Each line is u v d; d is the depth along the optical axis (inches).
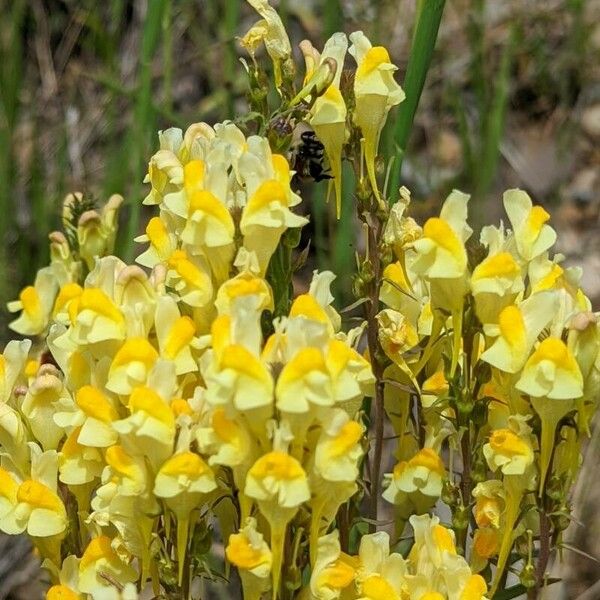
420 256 13.4
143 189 21.2
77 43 27.8
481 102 25.1
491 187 26.5
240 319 12.4
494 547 14.0
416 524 13.5
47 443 14.0
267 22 14.4
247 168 13.4
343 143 14.2
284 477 12.3
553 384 13.1
